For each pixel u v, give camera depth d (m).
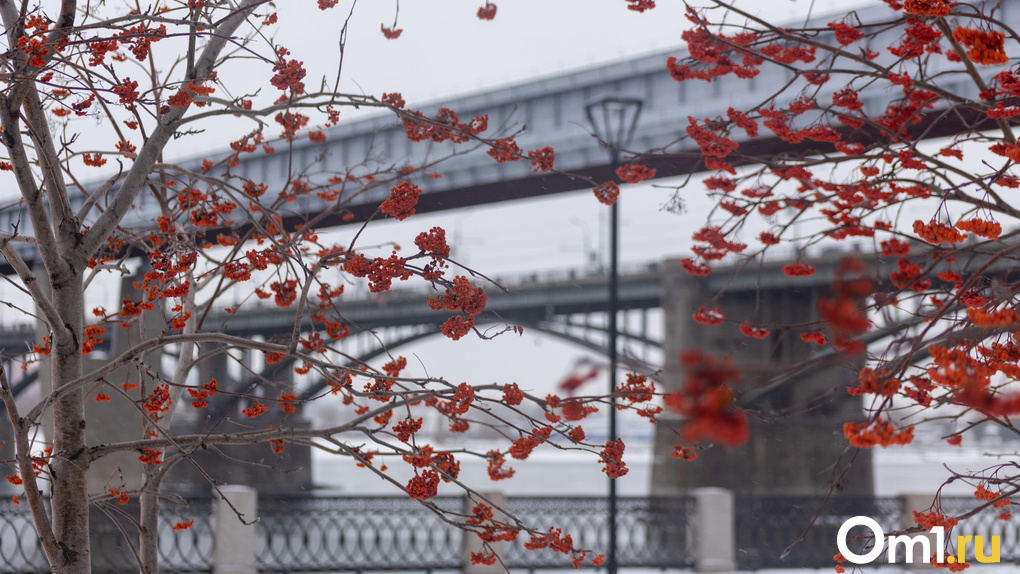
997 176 4.54
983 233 4.18
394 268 3.83
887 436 2.98
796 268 5.70
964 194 4.72
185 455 4.20
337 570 12.48
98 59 4.34
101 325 4.88
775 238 5.44
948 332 3.41
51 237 4.04
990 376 4.19
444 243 3.82
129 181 4.20
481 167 25.06
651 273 42.25
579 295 43.72
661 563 13.73
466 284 3.84
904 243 5.33
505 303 44.41
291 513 13.02
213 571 11.52
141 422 5.10
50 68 3.63
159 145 4.23
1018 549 13.61
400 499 13.34
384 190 22.28
